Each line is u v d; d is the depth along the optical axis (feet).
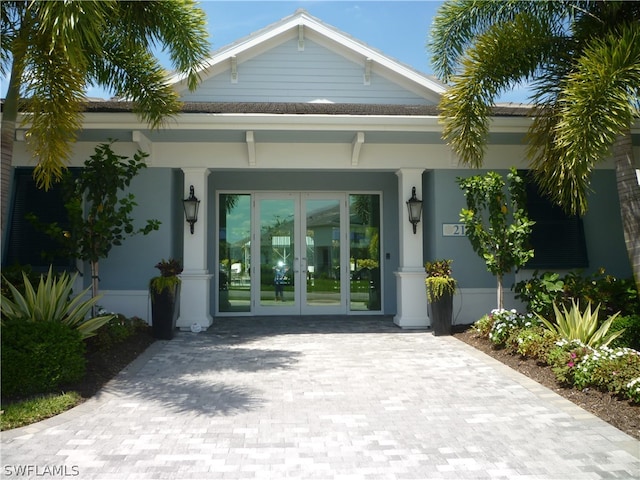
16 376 17.63
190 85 27.40
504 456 13.44
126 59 27.12
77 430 15.02
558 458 13.33
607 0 22.52
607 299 25.98
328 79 38.17
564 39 25.35
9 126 22.56
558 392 18.76
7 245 30.32
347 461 13.10
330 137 30.66
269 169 32.30
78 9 18.67
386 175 38.65
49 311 21.67
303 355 24.50
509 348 24.09
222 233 38.22
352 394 18.57
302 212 38.47
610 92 20.03
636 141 31.73
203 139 31.01
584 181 21.63
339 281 38.40
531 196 33.14
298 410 16.85
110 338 24.31
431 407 17.21
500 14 27.02
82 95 23.61
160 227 31.35
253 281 38.04
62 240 26.86
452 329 30.53
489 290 32.45
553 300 26.25
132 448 13.78
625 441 14.38
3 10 23.13
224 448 13.83
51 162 23.04
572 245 33.01
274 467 12.75
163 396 18.25
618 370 17.71
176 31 25.63
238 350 25.57
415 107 33.50
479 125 25.57
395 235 38.42
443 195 32.55
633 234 22.77
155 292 28.14
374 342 27.63
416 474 12.42
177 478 12.12
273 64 38.09
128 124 28.30
